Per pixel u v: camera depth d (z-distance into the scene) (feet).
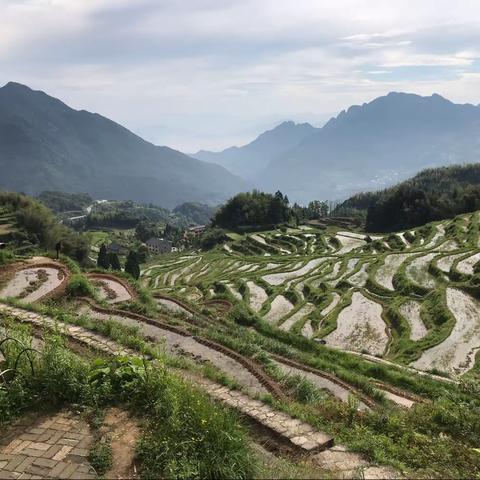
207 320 80.07
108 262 289.53
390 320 113.80
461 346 91.56
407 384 61.72
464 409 39.75
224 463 22.25
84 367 30.99
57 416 27.48
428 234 208.33
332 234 286.25
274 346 62.23
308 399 40.50
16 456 23.71
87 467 22.74
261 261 232.12
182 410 25.50
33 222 270.05
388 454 28.02
